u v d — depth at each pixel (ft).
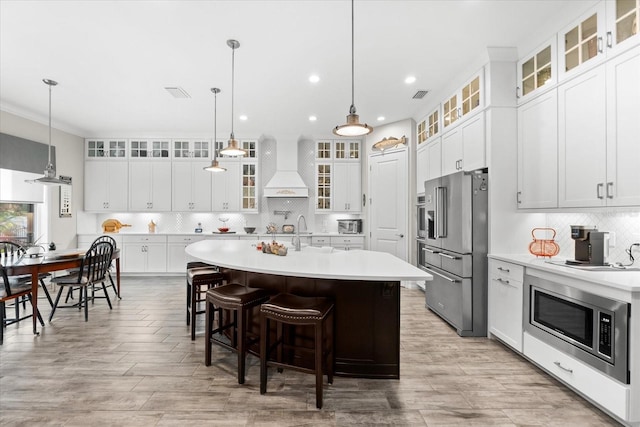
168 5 8.30
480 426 6.32
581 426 6.31
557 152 9.02
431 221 13.55
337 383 7.87
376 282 7.95
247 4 8.29
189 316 11.90
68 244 19.53
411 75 12.58
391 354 7.98
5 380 7.90
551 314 7.93
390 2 8.27
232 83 13.20
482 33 9.75
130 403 6.98
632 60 6.91
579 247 8.60
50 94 14.24
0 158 15.23
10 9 8.39
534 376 8.26
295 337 8.35
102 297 14.49
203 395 7.30
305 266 7.90
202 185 21.38
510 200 10.73
